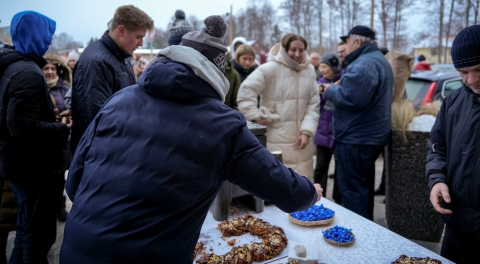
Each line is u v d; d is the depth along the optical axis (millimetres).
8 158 1794
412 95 4695
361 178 2566
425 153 2488
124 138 928
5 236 2152
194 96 921
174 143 882
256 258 1221
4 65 1765
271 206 1741
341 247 1333
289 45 2807
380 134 2484
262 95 2951
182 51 922
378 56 2506
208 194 942
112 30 2080
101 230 874
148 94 959
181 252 919
